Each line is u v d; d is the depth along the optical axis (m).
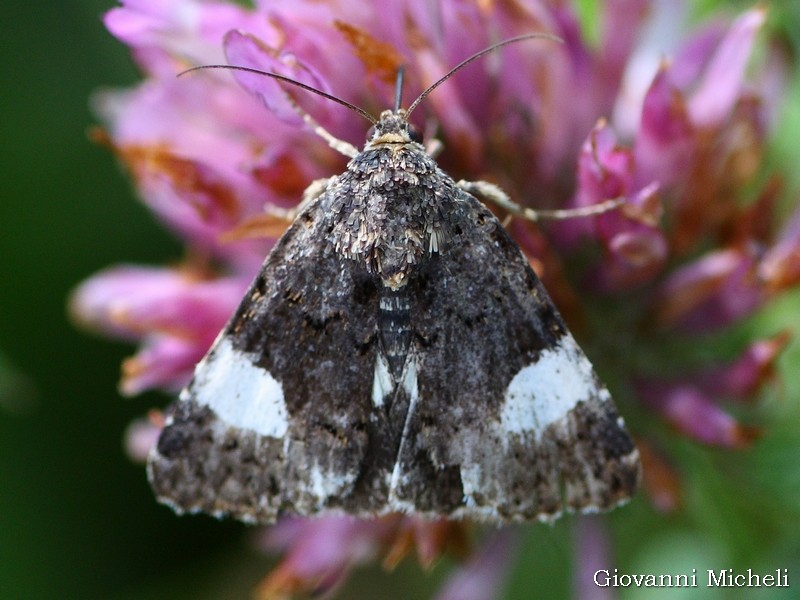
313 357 0.07
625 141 0.07
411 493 0.07
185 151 0.07
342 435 0.07
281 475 0.07
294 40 0.07
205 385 0.07
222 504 0.07
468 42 0.07
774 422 0.08
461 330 0.07
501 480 0.06
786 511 0.07
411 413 0.07
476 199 0.07
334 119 0.07
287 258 0.07
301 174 0.07
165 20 0.07
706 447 0.07
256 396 0.07
